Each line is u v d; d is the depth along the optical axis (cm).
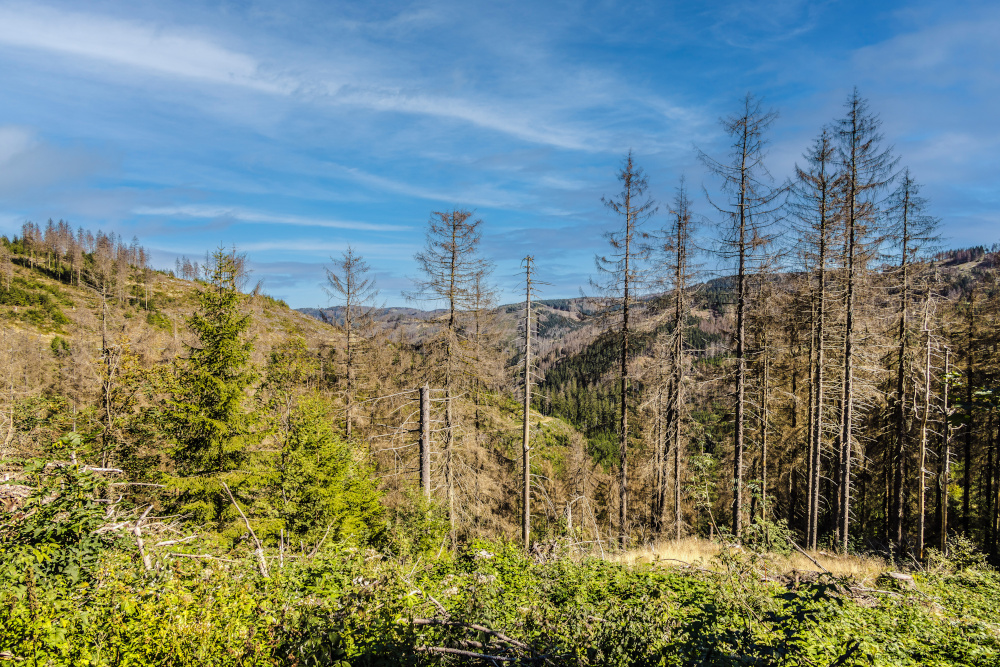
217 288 1374
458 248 2089
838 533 1870
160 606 521
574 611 651
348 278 2591
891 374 2284
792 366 2545
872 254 1747
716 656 509
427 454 1828
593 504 2638
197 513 1238
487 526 2234
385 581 780
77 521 623
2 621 447
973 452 2878
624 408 2047
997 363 2341
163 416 1313
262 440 1388
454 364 2062
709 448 2472
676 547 1645
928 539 2756
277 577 750
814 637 612
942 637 739
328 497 1281
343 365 2664
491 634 602
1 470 729
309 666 491
